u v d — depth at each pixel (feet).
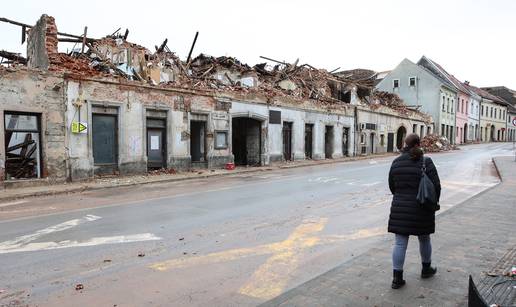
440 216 27.30
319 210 31.99
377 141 125.29
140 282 16.52
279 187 46.50
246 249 21.15
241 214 30.32
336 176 58.90
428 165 15.35
